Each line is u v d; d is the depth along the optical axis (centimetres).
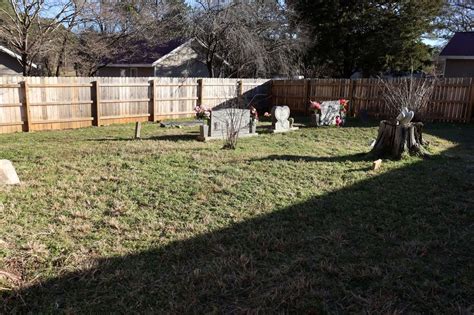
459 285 271
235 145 771
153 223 372
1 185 477
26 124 1010
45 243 324
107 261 296
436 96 1277
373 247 330
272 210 415
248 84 1598
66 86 1073
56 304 243
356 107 1448
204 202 435
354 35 2212
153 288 262
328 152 753
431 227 376
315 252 319
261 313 238
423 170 598
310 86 1565
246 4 1897
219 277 276
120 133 980
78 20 1602
